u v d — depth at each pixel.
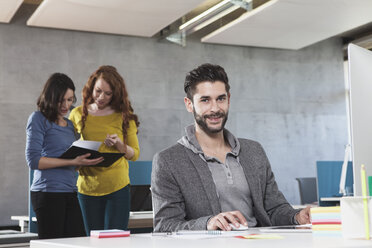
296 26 7.93
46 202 2.71
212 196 1.77
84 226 2.83
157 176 1.80
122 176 2.87
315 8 7.17
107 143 2.81
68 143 2.85
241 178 1.86
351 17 7.59
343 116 9.89
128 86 8.26
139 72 8.35
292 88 9.50
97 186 2.78
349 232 1.14
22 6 7.68
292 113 9.43
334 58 9.98
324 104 9.75
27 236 2.17
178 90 8.59
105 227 2.82
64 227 2.77
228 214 1.47
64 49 7.86
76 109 2.98
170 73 8.57
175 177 1.78
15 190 7.33
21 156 7.42
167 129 8.43
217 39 8.59
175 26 8.59
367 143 1.45
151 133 8.31
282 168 9.20
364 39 9.51
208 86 1.80
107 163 2.74
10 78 7.49
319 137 9.61
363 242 1.03
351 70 1.45
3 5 6.68
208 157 1.82
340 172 4.60
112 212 2.81
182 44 8.56
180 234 1.37
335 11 7.31
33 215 3.34
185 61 8.70
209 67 1.83
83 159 2.67
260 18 7.52
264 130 9.16
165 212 1.74
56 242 1.25
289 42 8.86
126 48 8.30
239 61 9.13
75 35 7.96
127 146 2.92
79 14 7.07
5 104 7.42
